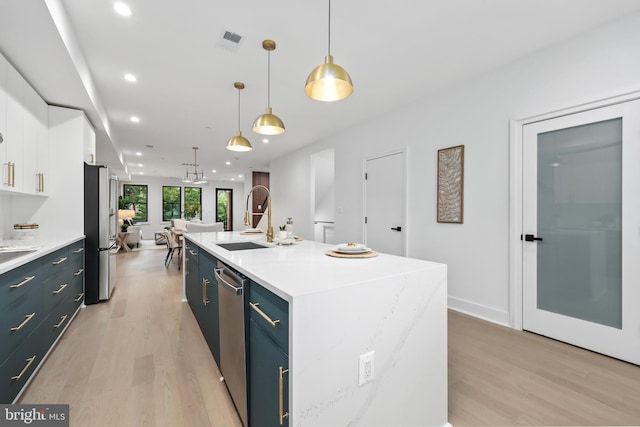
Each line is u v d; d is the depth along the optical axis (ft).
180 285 13.61
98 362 6.61
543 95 7.91
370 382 3.64
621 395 5.39
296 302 2.98
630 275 6.54
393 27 7.10
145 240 34.06
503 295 8.83
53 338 7.22
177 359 6.77
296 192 21.38
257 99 11.53
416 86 10.32
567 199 7.56
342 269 4.28
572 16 6.61
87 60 8.48
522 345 7.47
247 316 4.29
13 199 9.21
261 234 10.81
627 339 6.59
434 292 4.39
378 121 13.47
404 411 4.02
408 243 11.87
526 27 7.04
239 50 8.09
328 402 3.26
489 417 4.79
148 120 13.98
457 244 10.08
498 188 8.93
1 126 6.55
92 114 10.78
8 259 5.25
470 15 6.65
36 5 5.15
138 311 10.09
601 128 6.98
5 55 6.72
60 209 9.88
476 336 8.01
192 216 39.86
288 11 6.53
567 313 7.57
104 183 10.99
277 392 3.36
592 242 7.14
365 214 14.20
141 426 4.59
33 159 8.41
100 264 11.00
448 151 10.34
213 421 4.72
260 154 22.79
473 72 9.29
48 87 8.44
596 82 6.96
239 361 4.55
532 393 5.45
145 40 7.55
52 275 7.14
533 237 8.16
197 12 6.52
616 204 6.77
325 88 6.17
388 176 12.91
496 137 8.98
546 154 7.93
